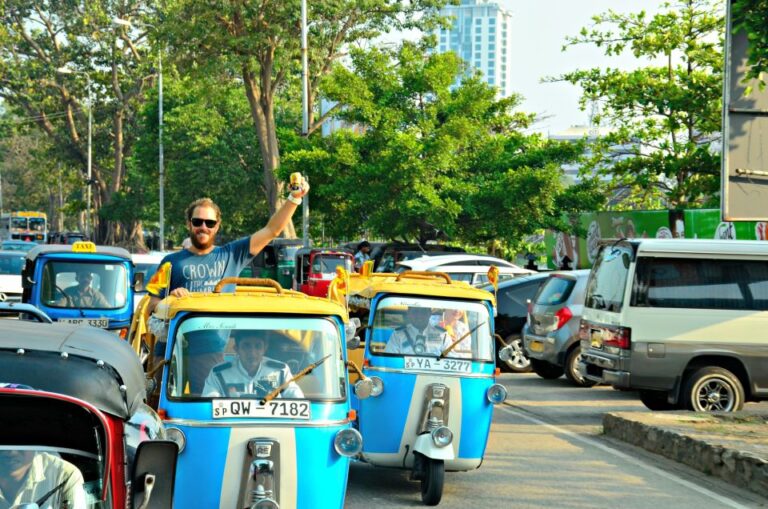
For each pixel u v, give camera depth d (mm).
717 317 15383
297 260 36344
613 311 15688
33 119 85062
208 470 7309
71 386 5004
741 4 13141
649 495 10586
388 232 35938
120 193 75375
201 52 49656
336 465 7480
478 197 35188
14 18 78938
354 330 8344
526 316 21984
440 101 37156
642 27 29781
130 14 77688
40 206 138875
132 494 4711
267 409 7410
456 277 23750
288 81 56562
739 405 15344
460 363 10242
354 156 37031
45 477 4719
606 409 16875
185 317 7680
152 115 70250
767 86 13547
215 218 8711
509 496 10438
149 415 6605
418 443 9867
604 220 31719
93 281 19297
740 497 10570
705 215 26578
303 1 42562
